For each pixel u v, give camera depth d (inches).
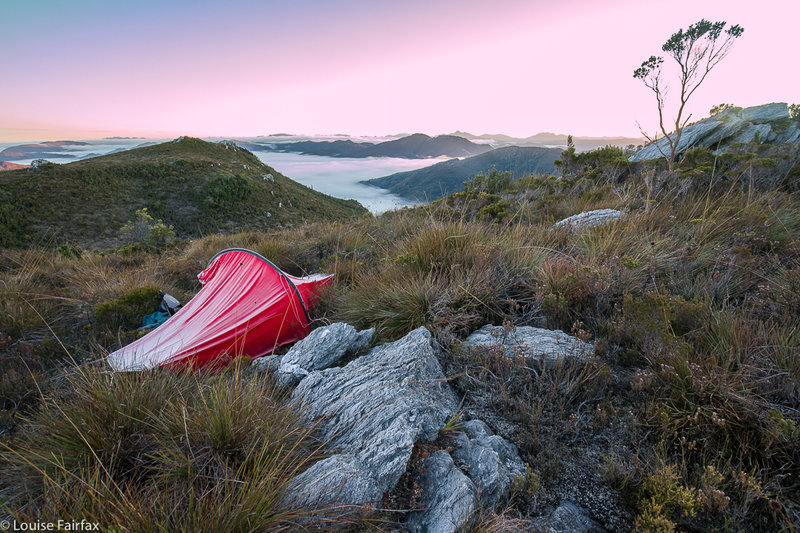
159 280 299.6
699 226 187.0
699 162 344.8
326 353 129.1
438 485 72.7
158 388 101.1
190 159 4399.6
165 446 79.1
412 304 148.7
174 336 177.6
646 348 102.1
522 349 109.1
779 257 146.9
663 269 154.0
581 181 406.9
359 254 289.7
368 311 163.2
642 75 337.7
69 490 69.8
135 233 1171.3
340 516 64.2
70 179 3287.4
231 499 60.1
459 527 63.1
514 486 71.7
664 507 65.2
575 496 71.6
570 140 512.4
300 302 192.7
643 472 72.3
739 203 214.4
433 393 100.4
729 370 88.8
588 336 113.9
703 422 78.7
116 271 347.9
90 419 82.6
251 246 378.6
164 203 3501.5
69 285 289.1
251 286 199.9
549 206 325.7
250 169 4977.9
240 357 134.8
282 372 122.6
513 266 167.9
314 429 92.1
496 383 103.1
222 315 186.2
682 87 323.9
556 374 101.0
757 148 363.9
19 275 278.1
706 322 106.3
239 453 78.2
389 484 73.2
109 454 79.2
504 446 82.4
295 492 68.5
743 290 131.2
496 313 143.3
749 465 70.7
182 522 58.6
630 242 177.2
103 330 210.5
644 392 92.2
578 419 86.5
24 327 199.2
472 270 164.2
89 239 2652.6
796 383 79.9
